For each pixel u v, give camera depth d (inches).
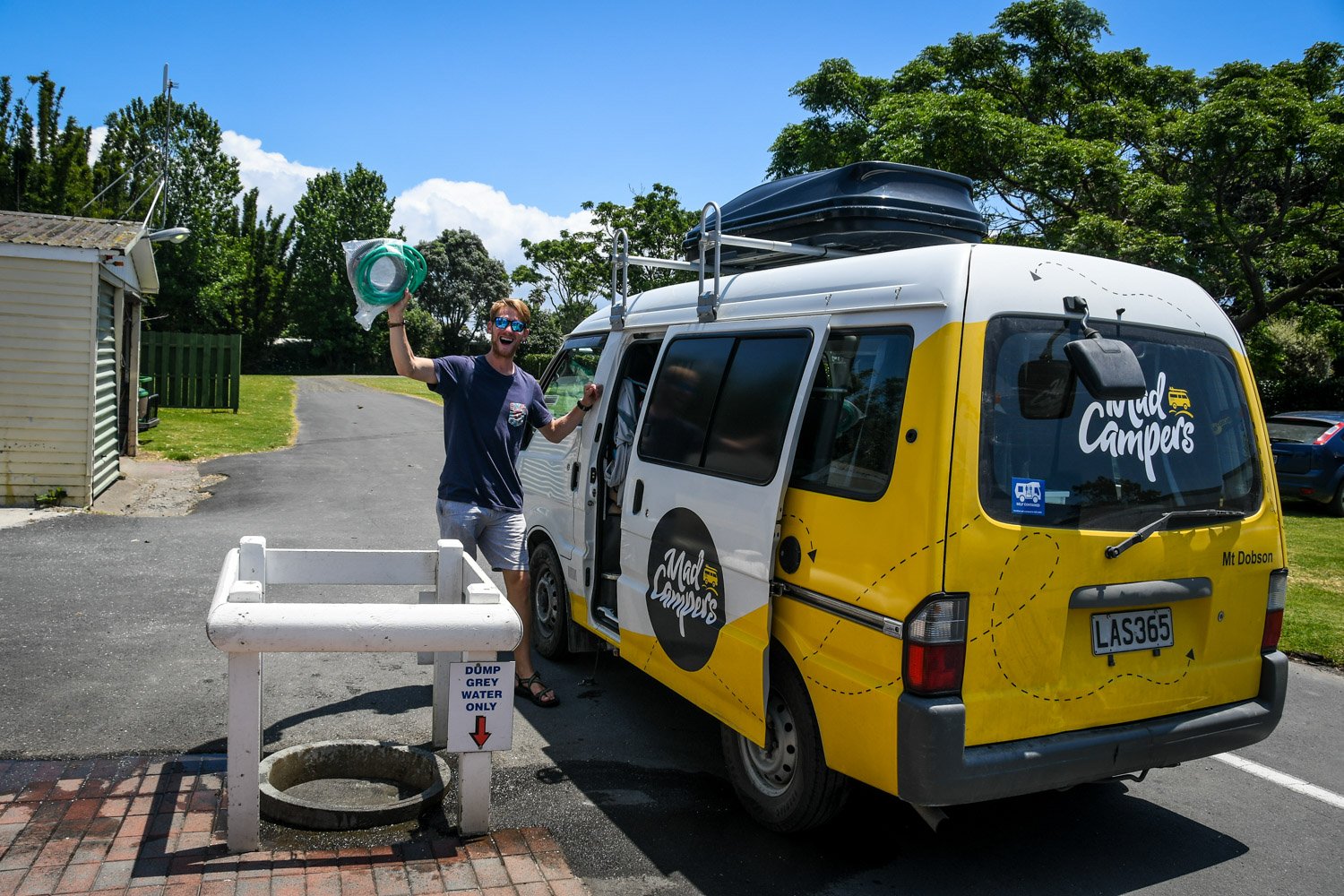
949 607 117.6
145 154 2012.8
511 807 155.2
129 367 575.5
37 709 180.9
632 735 188.5
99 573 287.3
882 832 151.6
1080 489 128.3
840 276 143.3
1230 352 148.9
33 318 396.8
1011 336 125.0
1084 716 128.9
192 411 938.1
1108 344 122.4
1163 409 138.3
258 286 2447.1
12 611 243.6
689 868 138.0
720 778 170.4
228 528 376.2
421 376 180.9
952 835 152.1
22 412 399.2
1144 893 136.3
